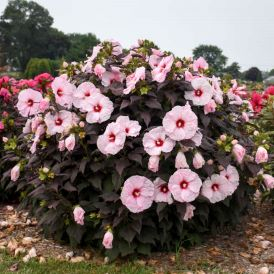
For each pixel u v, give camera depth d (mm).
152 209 2742
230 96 3191
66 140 2637
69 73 3234
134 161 2709
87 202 2799
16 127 3740
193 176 2582
